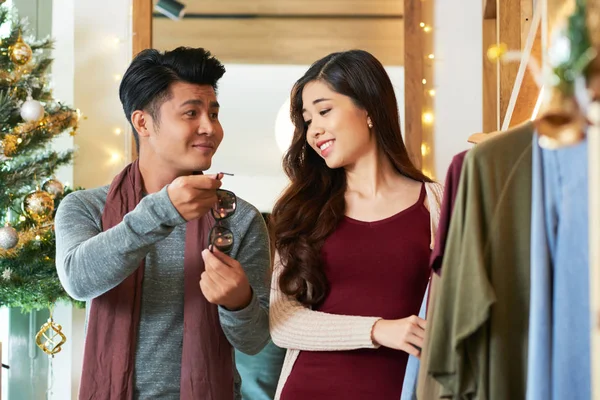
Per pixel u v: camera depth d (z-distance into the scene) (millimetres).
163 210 2277
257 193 5047
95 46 5254
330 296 2410
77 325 5098
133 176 2631
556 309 1521
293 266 2434
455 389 1653
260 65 5145
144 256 2354
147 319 2479
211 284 2367
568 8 1202
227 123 5109
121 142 5223
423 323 2164
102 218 2562
